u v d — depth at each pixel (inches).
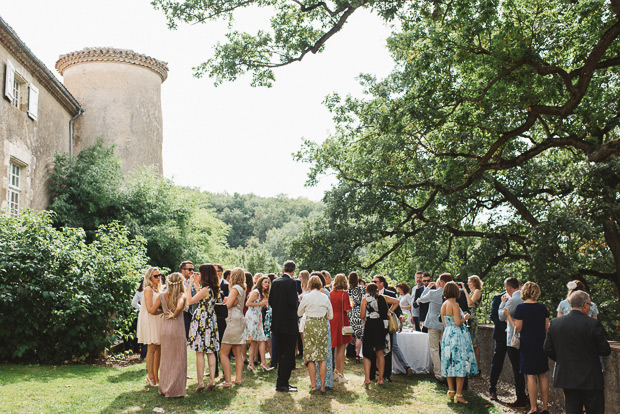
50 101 674.2
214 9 457.4
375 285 327.0
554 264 450.9
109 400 250.1
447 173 465.4
